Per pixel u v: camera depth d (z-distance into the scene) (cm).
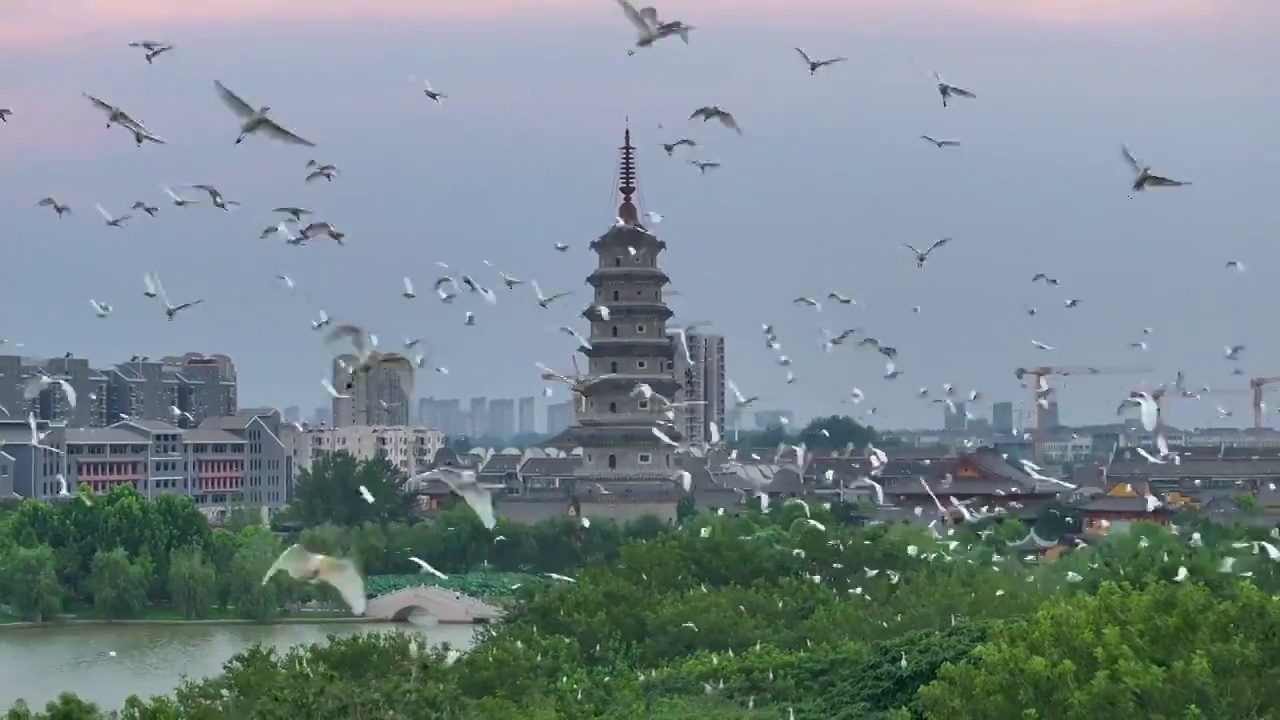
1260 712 12975
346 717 14525
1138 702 12556
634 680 18112
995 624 16612
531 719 15338
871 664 17038
